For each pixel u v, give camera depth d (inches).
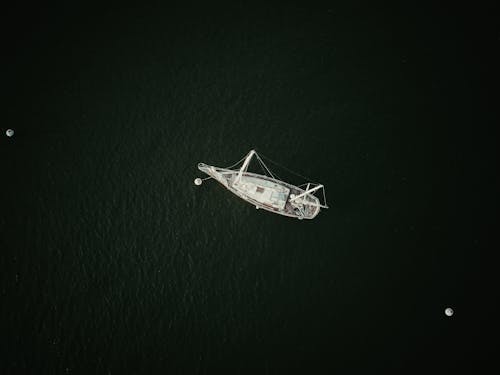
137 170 2036.2
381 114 2161.7
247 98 2140.7
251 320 1924.2
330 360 1891.0
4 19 2092.8
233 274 1974.7
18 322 1830.7
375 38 2241.6
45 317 1849.2
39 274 1892.2
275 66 2185.0
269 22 2225.6
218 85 2144.4
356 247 2030.0
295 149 2101.4
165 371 1838.1
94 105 2078.0
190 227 2007.9
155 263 1957.4
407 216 2064.5
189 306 1920.5
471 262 2022.6
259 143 2095.2
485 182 2103.8
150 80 2127.2
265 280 1977.1
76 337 1840.6
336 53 2217.0
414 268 2014.0
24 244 1916.8
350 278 1995.6
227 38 2196.1
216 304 1932.8
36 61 2084.2
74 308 1872.5
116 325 1870.1
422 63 2224.4
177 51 2164.1
